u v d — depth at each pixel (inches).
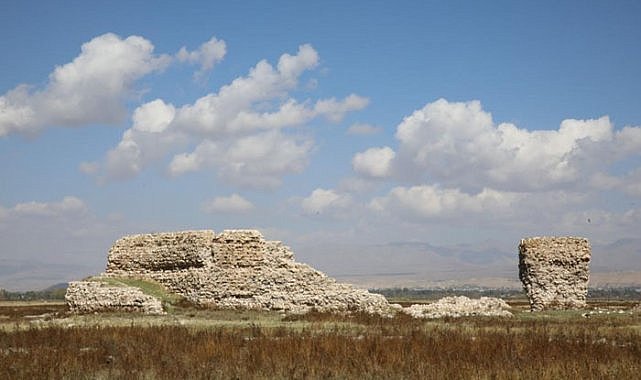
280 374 881.5
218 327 1470.2
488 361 946.1
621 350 1059.3
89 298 2030.0
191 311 2021.4
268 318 1787.6
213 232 2284.7
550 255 2212.1
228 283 2117.4
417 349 1053.2
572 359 960.3
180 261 2274.9
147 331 1318.9
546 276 2207.2
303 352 1019.9
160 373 893.8
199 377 870.4
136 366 947.3
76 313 2005.4
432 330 1393.9
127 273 2365.9
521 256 2288.4
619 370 868.6
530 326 1514.5
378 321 1651.1
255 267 2186.3
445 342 1123.3
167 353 1042.1
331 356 1001.5
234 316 1841.8
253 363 946.1
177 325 1486.2
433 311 1925.4
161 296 2161.7
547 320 1731.1
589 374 848.9
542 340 1146.7
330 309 1939.0
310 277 2117.4
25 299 5743.1
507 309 2044.8
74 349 1109.1
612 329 1444.4
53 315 2028.8
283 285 2096.5
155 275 2303.2
